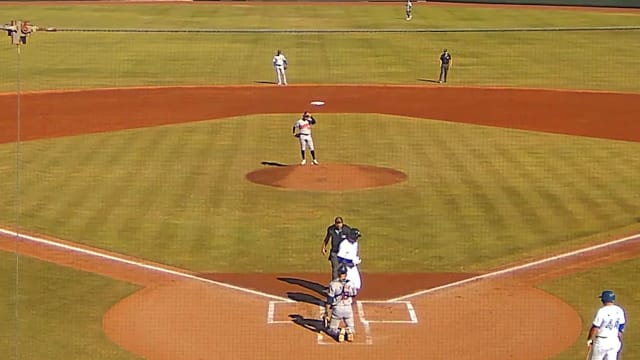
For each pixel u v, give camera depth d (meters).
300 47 63.41
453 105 44.66
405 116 42.03
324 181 30.81
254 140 36.94
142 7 89.06
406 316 19.53
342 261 19.02
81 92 46.81
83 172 31.62
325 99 45.81
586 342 18.23
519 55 60.38
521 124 40.47
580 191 29.72
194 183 30.45
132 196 28.80
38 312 19.56
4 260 22.77
